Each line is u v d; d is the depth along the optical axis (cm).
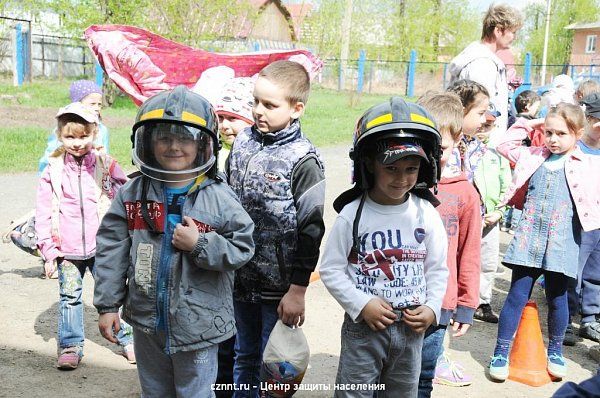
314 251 314
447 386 413
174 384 288
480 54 535
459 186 343
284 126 322
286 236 316
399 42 4228
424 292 294
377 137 273
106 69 513
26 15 2912
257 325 340
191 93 278
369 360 291
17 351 431
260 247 320
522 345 429
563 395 190
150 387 287
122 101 2208
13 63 2583
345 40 3556
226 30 2209
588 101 503
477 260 346
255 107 321
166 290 273
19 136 1299
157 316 274
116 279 282
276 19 4150
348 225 291
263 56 510
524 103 792
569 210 424
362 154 282
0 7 2819
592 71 3500
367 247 289
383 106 279
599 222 421
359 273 291
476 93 388
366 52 4159
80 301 414
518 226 436
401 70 3556
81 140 402
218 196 281
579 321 553
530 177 441
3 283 562
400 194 279
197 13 2050
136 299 278
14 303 516
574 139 432
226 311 284
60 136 404
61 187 405
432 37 4312
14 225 443
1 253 651
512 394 406
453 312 351
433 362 334
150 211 275
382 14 4225
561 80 794
